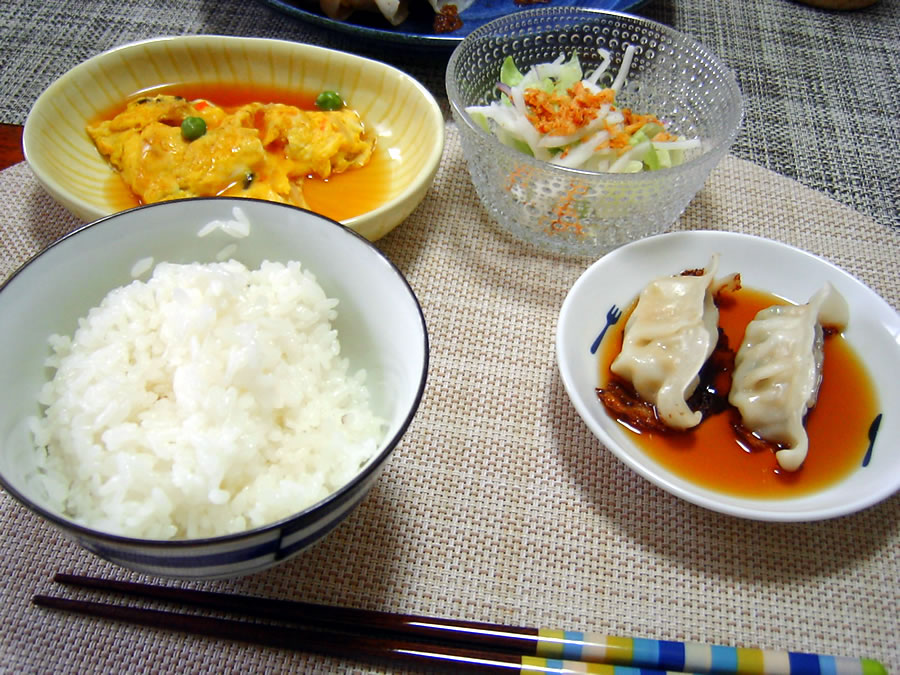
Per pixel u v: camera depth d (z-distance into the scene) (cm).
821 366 28
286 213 24
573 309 28
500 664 22
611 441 24
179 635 22
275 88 37
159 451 21
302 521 19
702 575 24
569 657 22
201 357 22
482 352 29
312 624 22
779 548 25
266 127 35
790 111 41
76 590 23
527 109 34
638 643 22
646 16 46
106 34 42
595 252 33
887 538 25
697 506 26
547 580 24
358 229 29
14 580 23
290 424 23
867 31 47
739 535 25
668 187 30
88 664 22
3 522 24
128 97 36
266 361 23
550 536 25
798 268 30
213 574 19
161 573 19
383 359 24
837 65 44
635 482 26
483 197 34
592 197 30
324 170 34
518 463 26
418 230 33
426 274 32
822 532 25
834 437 26
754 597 24
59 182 32
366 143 35
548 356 29
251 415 22
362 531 24
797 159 38
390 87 36
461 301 31
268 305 24
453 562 24
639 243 30
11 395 21
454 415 27
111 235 23
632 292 30
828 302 28
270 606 22
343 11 42
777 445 26
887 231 35
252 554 19
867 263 33
